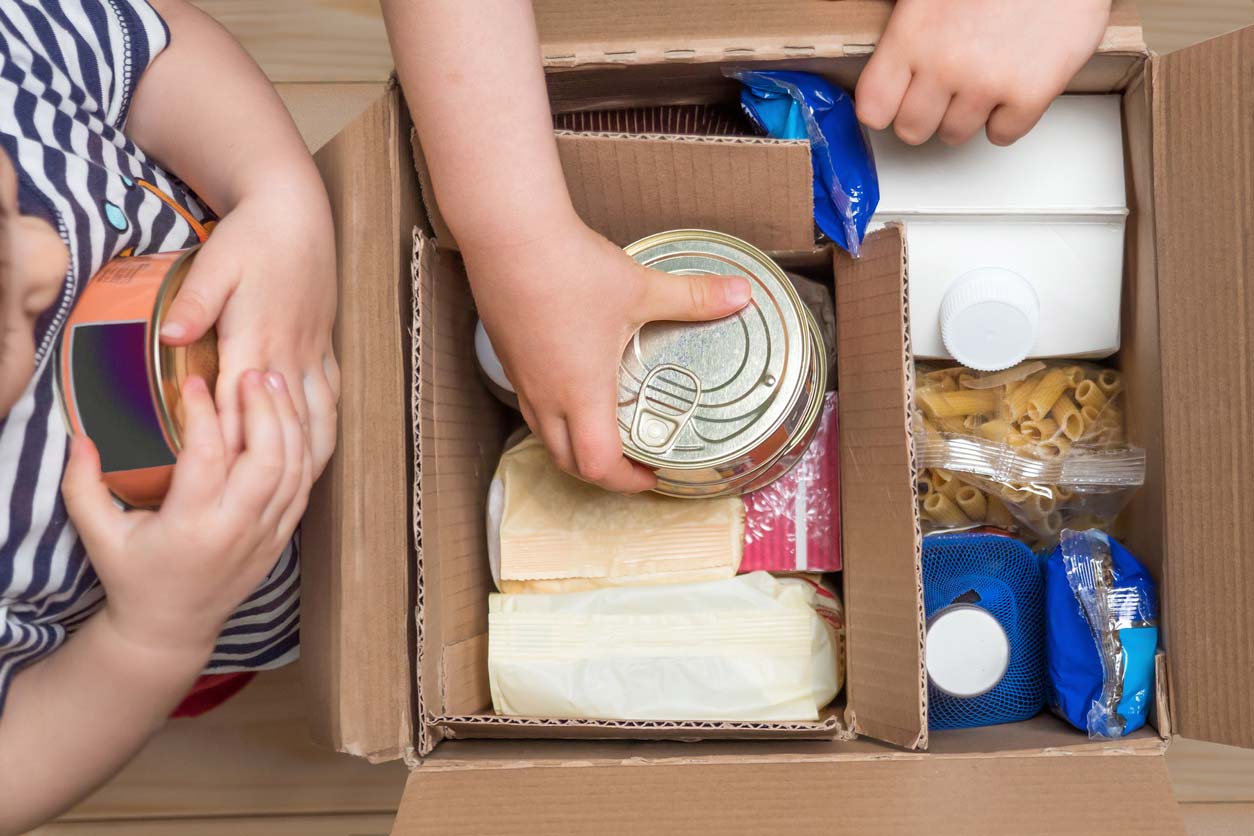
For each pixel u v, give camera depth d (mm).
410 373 563
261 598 634
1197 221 527
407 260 569
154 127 588
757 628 598
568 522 627
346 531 547
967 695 601
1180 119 535
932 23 528
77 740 496
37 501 478
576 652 603
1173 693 539
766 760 509
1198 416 529
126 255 508
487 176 475
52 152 490
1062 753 500
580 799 501
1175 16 922
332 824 919
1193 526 531
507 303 500
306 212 546
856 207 591
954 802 490
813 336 596
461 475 638
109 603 473
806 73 590
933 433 656
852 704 584
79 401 438
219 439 438
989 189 614
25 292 426
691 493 600
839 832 487
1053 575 595
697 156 559
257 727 922
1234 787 880
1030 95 533
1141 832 475
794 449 598
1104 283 622
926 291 625
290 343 513
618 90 615
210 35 608
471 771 514
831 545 631
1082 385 641
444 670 583
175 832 917
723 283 546
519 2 477
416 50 465
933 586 619
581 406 515
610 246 516
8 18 501
